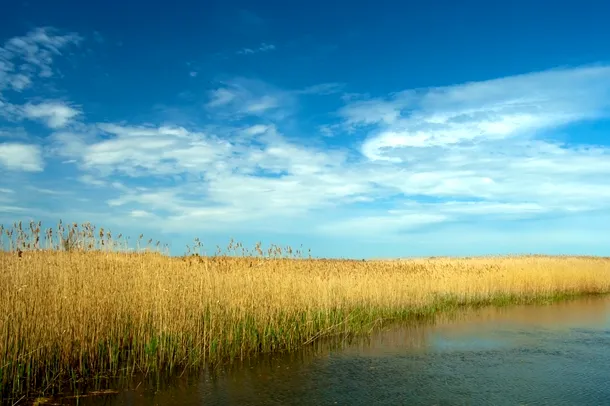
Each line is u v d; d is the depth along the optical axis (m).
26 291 10.16
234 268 15.89
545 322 17.50
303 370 10.63
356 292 18.25
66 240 14.15
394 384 9.63
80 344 9.83
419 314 19.58
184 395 8.83
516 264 33.44
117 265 13.81
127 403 8.34
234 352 11.73
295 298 14.93
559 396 8.91
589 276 29.53
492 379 9.99
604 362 11.43
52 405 8.12
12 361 8.57
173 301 11.95
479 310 21.11
